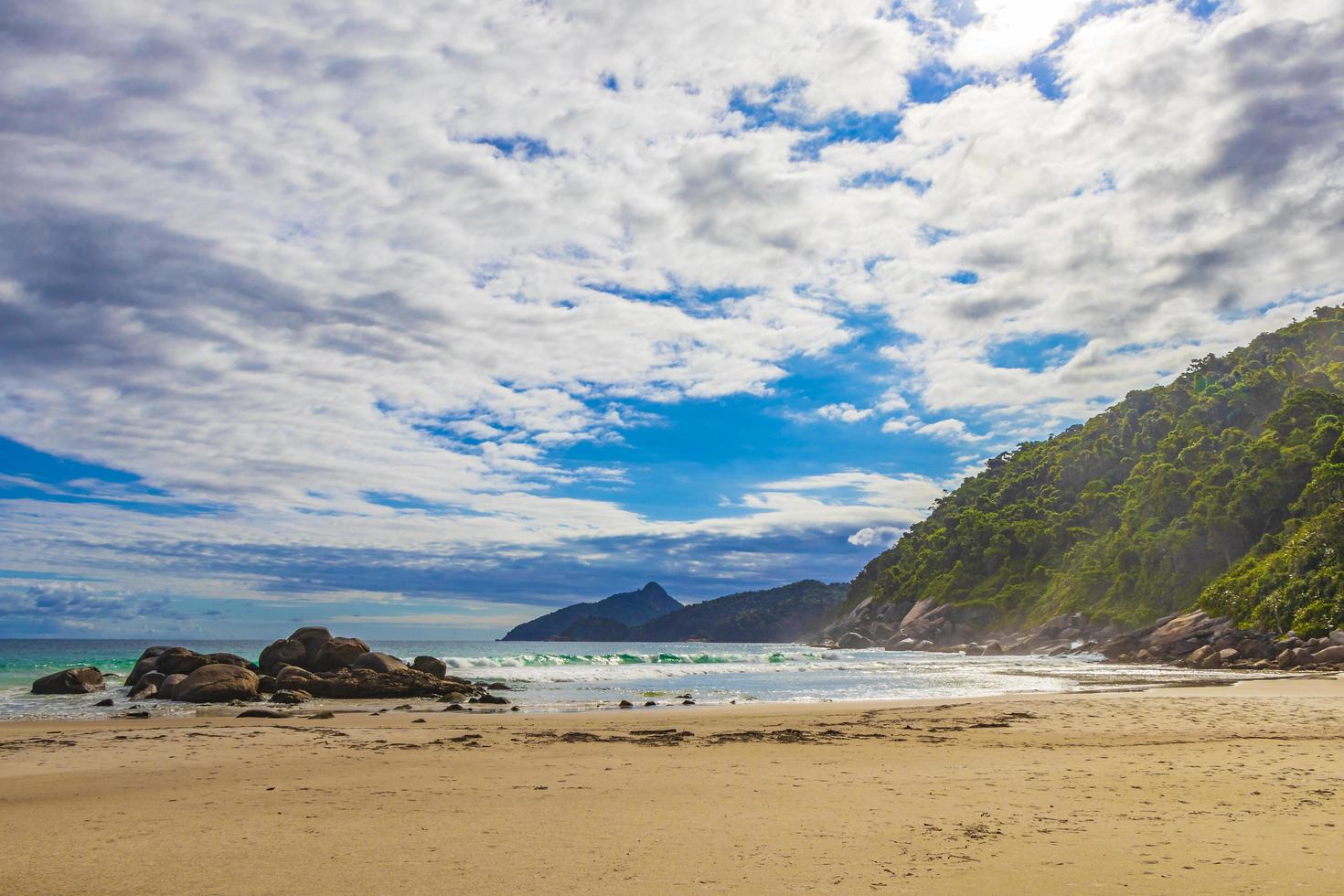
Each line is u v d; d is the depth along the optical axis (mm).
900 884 7402
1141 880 7406
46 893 7379
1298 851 8406
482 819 10656
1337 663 59438
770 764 15734
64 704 34281
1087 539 149250
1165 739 19078
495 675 59469
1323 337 162125
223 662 42969
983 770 14594
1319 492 93625
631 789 13016
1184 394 167375
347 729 23766
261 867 8258
